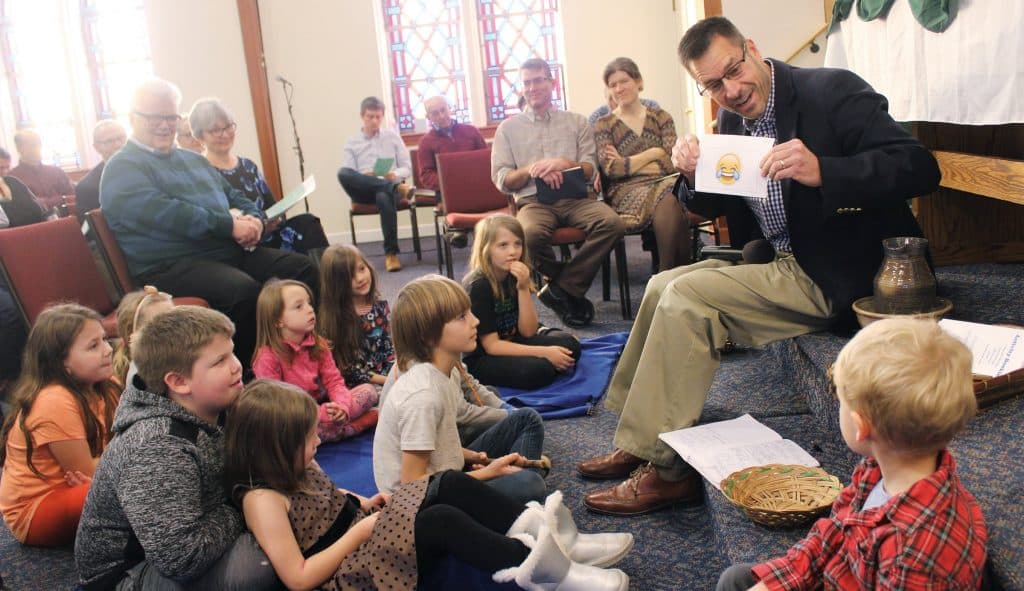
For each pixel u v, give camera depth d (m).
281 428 1.76
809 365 2.49
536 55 7.66
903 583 1.18
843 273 2.37
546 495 2.22
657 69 7.40
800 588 1.38
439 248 6.02
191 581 1.72
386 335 3.42
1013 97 2.20
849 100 2.37
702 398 2.33
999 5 2.22
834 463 2.16
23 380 2.33
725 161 2.40
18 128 7.69
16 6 7.54
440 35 7.69
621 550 1.97
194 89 7.50
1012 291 2.70
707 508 2.28
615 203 4.68
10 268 3.33
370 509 2.03
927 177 2.24
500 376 3.41
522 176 4.75
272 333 2.98
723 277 2.40
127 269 3.68
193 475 1.74
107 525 1.80
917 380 1.20
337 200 7.79
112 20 7.57
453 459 2.22
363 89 7.59
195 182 3.87
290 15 7.46
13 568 2.24
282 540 1.74
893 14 2.93
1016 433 1.63
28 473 2.29
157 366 1.80
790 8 5.02
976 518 1.23
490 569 1.73
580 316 4.37
